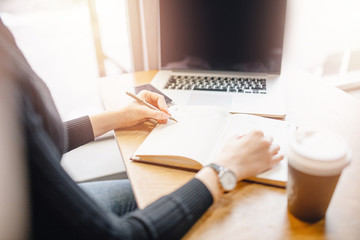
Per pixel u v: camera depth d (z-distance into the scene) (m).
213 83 0.96
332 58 1.37
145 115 0.73
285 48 1.27
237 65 1.03
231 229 0.45
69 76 1.76
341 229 0.43
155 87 0.95
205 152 0.58
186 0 0.98
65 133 0.63
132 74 1.11
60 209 0.39
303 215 0.44
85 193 0.43
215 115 0.71
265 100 0.83
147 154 0.59
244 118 0.70
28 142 0.37
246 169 0.51
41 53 1.84
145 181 0.55
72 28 1.70
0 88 0.36
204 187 0.48
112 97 0.92
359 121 0.71
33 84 0.44
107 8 1.31
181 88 0.94
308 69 1.36
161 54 1.07
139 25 1.21
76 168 1.15
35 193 0.38
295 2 1.18
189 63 1.06
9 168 0.36
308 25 1.25
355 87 1.38
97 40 1.36
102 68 1.44
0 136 0.36
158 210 0.45
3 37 0.45
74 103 1.62
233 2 0.95
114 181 0.86
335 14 1.25
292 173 0.41
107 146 1.27
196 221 0.46
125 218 0.46
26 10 2.13
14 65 0.41
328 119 0.72
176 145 0.61
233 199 0.50
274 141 0.61
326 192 0.41
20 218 0.38
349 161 0.38
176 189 0.49
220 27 0.99
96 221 0.40
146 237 0.42
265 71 1.01
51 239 0.40
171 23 1.02
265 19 0.94
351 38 1.33
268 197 0.50
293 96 0.85
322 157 0.37
